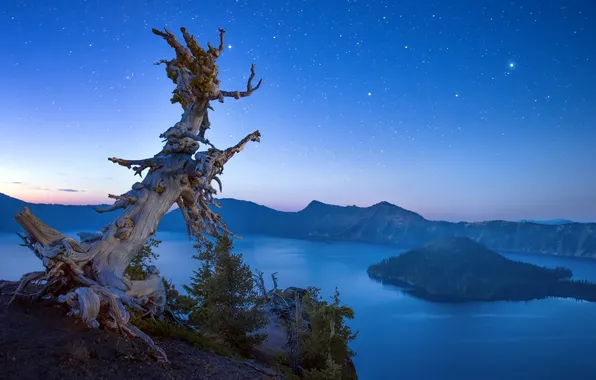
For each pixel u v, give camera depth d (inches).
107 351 500.7
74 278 582.9
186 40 657.6
